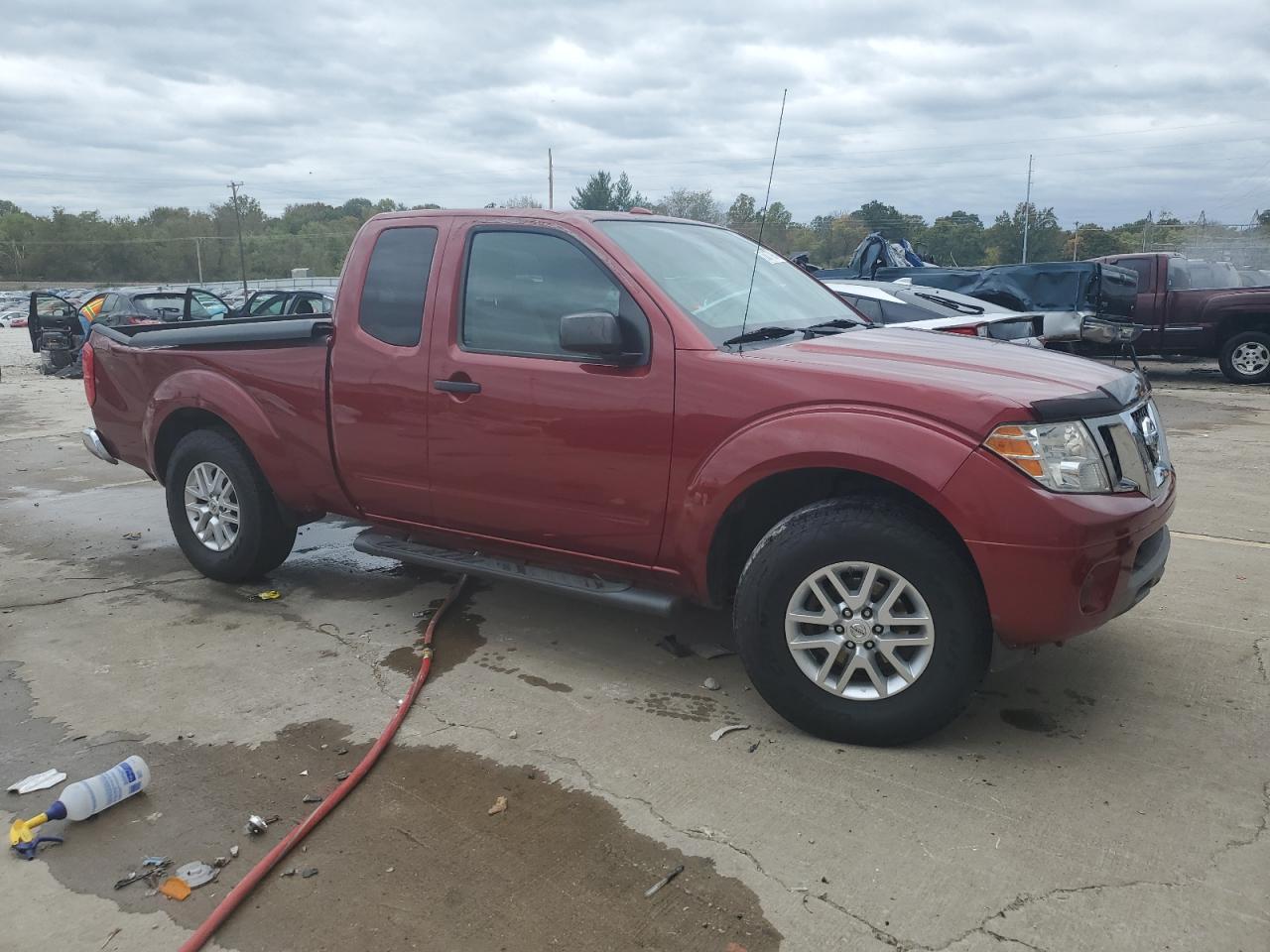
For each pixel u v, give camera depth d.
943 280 14.34
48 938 2.45
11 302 74.62
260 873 2.67
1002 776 3.15
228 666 4.11
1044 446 3.00
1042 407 3.02
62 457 9.30
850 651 3.30
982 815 2.93
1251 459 8.39
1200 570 5.19
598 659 4.16
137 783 3.07
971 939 2.40
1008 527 2.98
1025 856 2.73
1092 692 3.75
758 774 3.19
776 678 3.39
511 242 4.03
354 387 4.36
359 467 4.43
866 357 3.47
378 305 4.34
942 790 3.07
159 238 124.06
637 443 3.60
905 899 2.55
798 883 2.63
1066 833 2.83
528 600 4.93
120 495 7.55
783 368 3.36
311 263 109.06
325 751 3.39
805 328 4.05
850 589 3.31
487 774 3.21
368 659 4.18
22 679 3.99
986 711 3.61
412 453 4.23
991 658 3.22
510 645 4.33
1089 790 3.06
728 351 3.52
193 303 17.36
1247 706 3.62
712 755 3.33
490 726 3.55
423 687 3.89
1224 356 14.57
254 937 2.45
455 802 3.05
